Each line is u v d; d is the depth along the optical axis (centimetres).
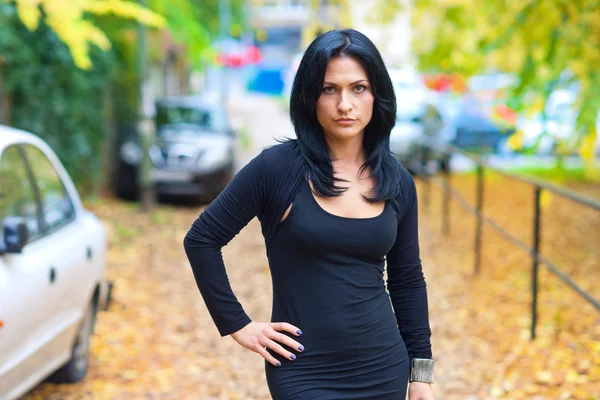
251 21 3538
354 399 298
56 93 1343
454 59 1383
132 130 1719
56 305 545
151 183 1542
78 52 847
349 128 298
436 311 866
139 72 1529
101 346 748
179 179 1617
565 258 1094
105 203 1584
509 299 893
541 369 657
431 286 983
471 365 685
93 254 635
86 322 643
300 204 295
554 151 1109
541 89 1005
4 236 484
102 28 1498
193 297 951
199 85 4766
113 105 1758
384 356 302
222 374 684
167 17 1497
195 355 734
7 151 549
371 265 303
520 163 2152
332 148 307
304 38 1294
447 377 660
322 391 296
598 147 1734
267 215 301
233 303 304
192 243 302
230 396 631
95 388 629
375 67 300
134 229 1356
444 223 1380
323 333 296
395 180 306
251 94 6669
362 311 298
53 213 595
